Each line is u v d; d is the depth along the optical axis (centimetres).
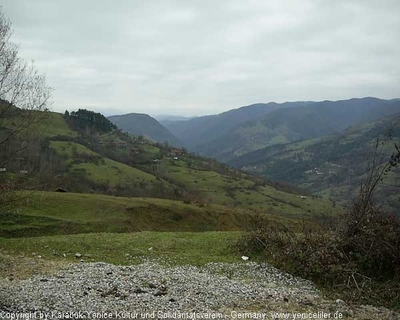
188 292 1472
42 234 4234
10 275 1656
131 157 14538
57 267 1809
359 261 1744
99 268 1783
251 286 1596
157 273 1717
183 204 7619
